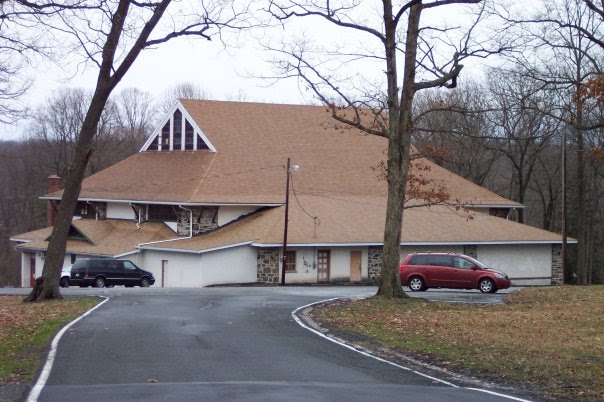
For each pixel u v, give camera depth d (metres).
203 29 23.62
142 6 23.58
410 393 10.67
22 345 14.81
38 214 77.62
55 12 19.98
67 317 19.95
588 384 11.95
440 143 60.50
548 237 54.00
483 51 27.88
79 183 25.81
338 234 49.53
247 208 52.03
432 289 37.16
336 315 21.16
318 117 59.78
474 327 18.97
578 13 52.81
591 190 60.00
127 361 13.17
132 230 53.59
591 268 60.16
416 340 16.62
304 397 10.07
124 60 24.08
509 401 10.42
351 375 12.28
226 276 47.03
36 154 78.56
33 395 10.12
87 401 9.71
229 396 10.06
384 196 55.19
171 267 48.47
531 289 32.16
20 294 36.00
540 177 66.88
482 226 53.88
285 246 47.28
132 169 57.28
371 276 50.91
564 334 17.80
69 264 54.25
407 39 24.09
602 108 28.23
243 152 54.25
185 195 50.03
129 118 90.06
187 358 13.59
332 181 54.84
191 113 55.69
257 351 14.59
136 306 24.05
